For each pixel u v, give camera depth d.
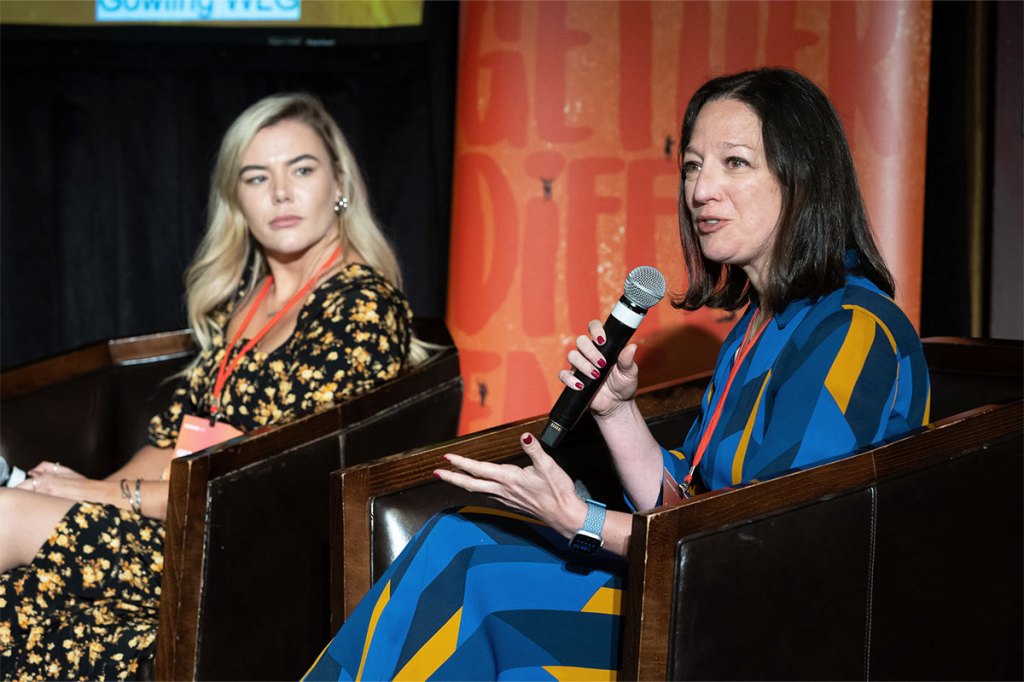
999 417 4.32
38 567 5.42
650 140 7.11
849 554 3.94
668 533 3.59
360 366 5.95
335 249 6.63
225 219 6.86
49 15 8.97
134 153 9.47
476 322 7.45
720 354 4.78
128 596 5.50
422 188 9.34
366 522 4.67
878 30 6.77
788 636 3.84
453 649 3.94
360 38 8.88
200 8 8.90
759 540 3.76
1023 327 7.66
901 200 6.82
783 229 4.20
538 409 7.38
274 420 6.00
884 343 4.07
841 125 4.31
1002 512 4.34
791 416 3.99
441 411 6.27
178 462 5.15
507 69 7.23
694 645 3.65
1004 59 7.58
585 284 7.25
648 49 7.07
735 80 4.38
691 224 4.83
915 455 4.07
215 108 9.38
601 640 4.02
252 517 5.35
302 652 5.60
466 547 4.10
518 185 7.28
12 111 9.44
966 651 4.29
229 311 6.98
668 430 5.27
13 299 9.62
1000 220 7.68
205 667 5.23
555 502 3.92
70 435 6.84
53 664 5.33
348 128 9.33
